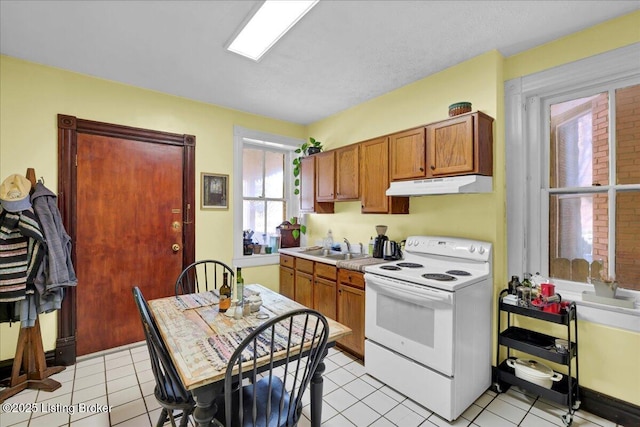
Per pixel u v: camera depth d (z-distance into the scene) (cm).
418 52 226
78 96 259
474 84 234
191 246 319
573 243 214
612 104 196
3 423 181
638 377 179
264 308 185
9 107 232
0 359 228
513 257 229
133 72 259
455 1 172
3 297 196
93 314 268
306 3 173
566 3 174
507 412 195
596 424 183
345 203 354
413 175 248
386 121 303
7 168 231
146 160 294
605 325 190
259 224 402
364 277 242
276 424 128
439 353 189
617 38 187
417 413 194
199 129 325
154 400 205
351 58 235
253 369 116
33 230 203
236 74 262
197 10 179
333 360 260
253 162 396
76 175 259
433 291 190
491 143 224
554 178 222
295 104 334
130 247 286
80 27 195
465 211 242
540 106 224
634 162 190
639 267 189
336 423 184
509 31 200
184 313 176
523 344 201
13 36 205
